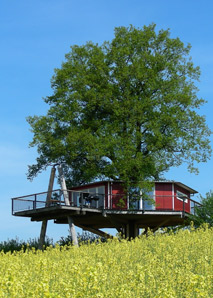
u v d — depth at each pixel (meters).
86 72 39.66
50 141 37.62
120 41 39.62
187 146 38.06
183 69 40.69
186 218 35.03
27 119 38.66
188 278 10.68
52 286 10.73
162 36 40.12
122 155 35.75
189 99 38.66
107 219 34.97
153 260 13.94
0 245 34.22
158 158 37.28
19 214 32.25
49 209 30.30
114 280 11.17
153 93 39.78
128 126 37.78
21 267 14.09
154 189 36.12
